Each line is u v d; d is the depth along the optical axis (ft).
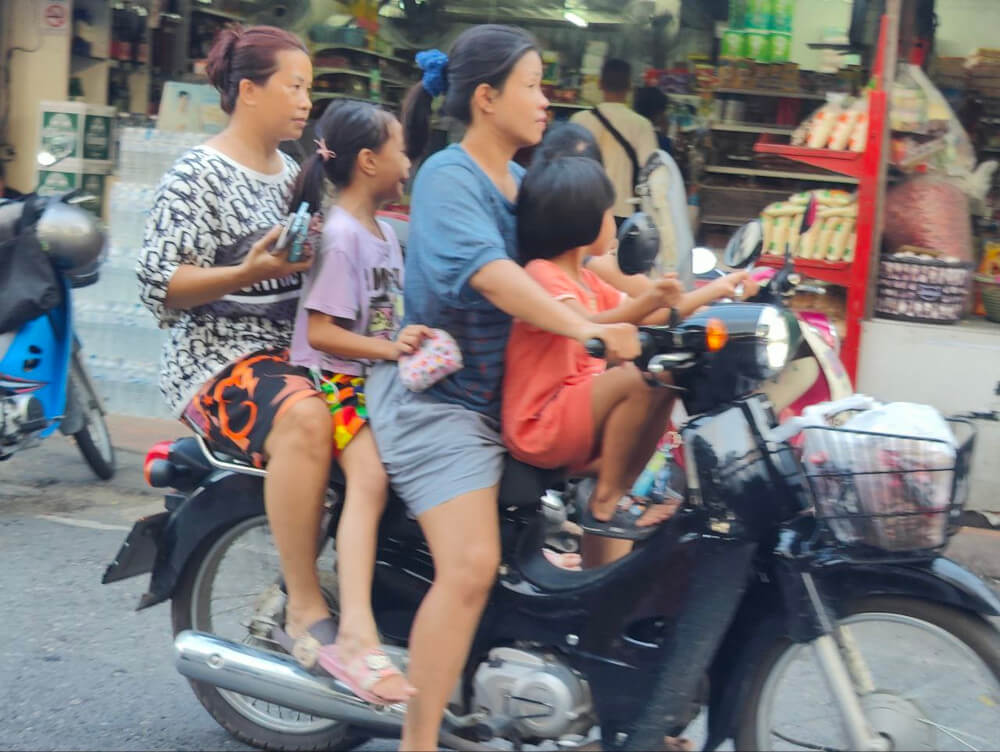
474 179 9.12
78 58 25.99
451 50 9.34
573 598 9.21
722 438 8.68
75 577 15.26
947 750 8.69
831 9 23.45
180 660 10.15
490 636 9.53
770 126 23.67
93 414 19.27
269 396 9.87
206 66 10.90
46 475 19.70
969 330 18.99
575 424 9.03
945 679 8.61
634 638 9.26
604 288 10.48
